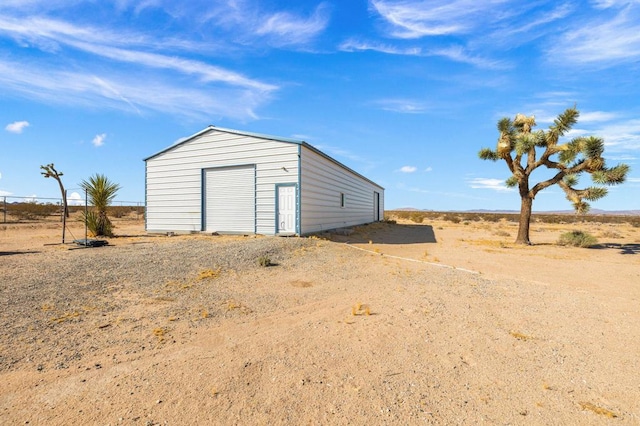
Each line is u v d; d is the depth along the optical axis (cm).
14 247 1001
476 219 4788
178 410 243
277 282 662
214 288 596
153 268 706
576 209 1320
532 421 237
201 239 1263
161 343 365
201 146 1544
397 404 256
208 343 368
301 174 1358
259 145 1420
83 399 256
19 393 264
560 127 1362
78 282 584
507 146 1452
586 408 253
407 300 550
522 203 1472
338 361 327
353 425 230
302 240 1184
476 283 680
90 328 402
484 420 238
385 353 346
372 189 3128
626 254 1134
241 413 241
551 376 303
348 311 491
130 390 269
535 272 811
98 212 1426
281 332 403
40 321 414
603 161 1248
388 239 1653
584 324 444
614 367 322
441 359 335
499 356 344
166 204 1619
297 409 247
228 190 1487
